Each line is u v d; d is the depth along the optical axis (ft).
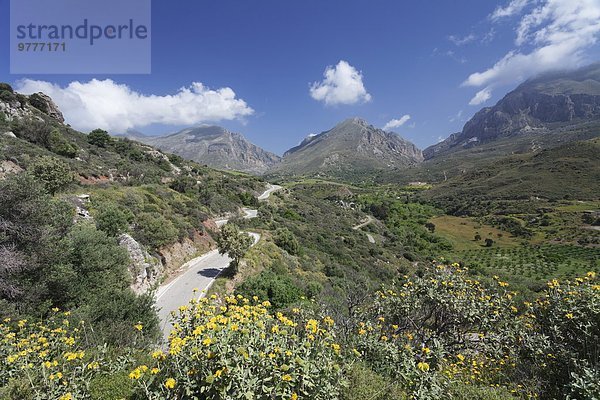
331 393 10.21
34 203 27.45
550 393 12.34
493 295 16.52
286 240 92.12
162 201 87.66
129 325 23.25
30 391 10.85
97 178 97.09
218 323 10.52
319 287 55.01
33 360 12.85
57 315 22.76
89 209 57.00
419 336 16.43
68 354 11.99
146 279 49.24
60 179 59.98
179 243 69.97
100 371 13.00
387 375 13.23
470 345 16.07
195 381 9.02
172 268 61.41
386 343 14.61
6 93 139.23
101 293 28.81
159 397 8.96
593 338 12.47
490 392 12.34
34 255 25.84
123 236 48.67
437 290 16.76
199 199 129.49
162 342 19.98
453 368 14.47
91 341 18.92
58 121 169.37
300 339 12.01
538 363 13.56
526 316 15.51
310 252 101.96
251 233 100.22
